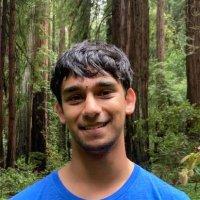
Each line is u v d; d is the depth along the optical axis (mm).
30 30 17656
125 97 1635
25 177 12992
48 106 20062
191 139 11344
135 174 1603
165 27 25453
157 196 1580
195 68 16266
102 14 15078
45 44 18359
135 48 13234
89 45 1597
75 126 1563
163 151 11250
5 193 10891
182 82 23156
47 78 19469
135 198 1567
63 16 15781
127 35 13227
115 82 1569
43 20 18000
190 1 16344
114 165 1574
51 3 17328
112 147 1567
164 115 11695
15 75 15578
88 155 1562
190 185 8805
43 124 19406
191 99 16328
